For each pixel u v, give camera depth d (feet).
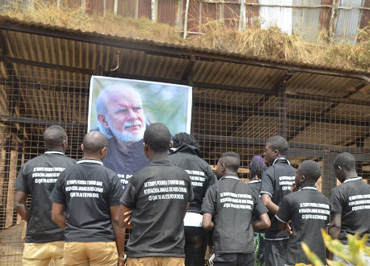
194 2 35.35
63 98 25.61
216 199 12.89
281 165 15.15
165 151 11.41
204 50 20.94
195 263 12.83
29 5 28.89
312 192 13.26
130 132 20.44
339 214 13.51
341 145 33.65
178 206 10.78
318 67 22.40
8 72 22.22
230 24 35.50
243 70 23.53
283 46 27.25
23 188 13.03
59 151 13.55
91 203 11.42
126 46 20.22
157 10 34.83
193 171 13.26
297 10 36.50
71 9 29.66
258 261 15.25
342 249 4.13
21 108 26.81
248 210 12.91
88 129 20.03
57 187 11.73
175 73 24.06
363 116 28.94
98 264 11.35
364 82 24.25
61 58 22.54
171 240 10.52
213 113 28.14
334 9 36.40
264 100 26.68
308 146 25.12
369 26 33.91
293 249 12.84
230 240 12.35
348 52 28.48
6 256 21.63
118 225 11.77
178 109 21.31
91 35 19.49
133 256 10.50
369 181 33.42
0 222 25.25
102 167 11.91
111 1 33.94
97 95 20.35
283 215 13.24
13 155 29.71
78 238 11.13
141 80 22.40
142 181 10.81
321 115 29.01
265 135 31.68
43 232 12.70
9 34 19.94
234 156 13.83
